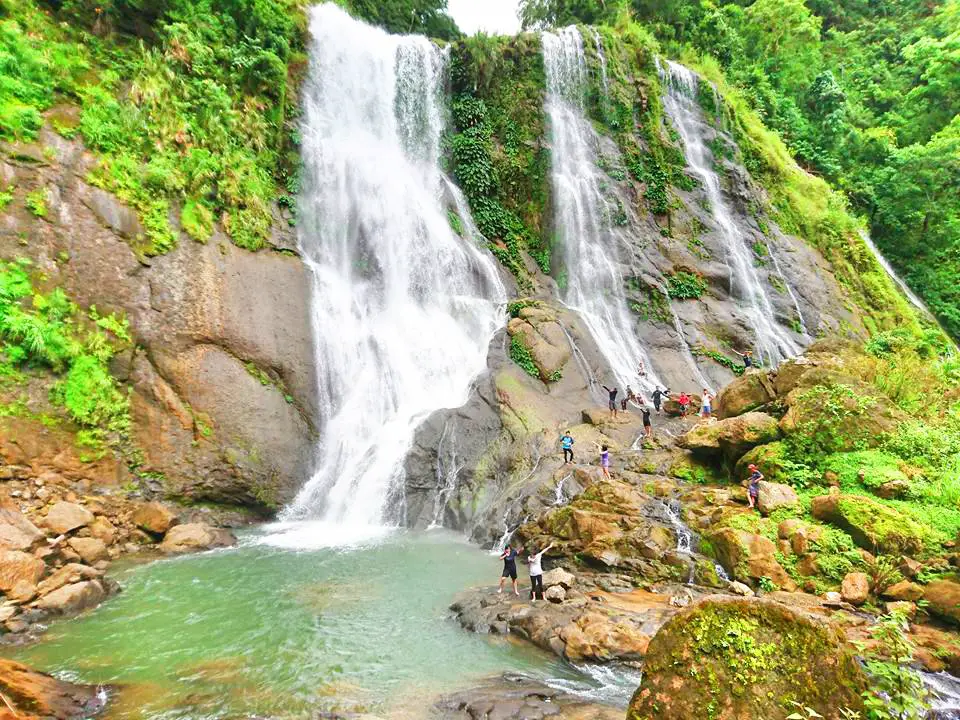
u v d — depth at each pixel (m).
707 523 12.90
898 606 9.60
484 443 19.39
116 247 17.64
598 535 13.39
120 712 7.66
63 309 16.12
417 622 10.79
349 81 28.44
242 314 19.84
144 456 16.55
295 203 23.80
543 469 17.42
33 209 16.28
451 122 31.39
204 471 17.30
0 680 7.41
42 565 11.55
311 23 27.89
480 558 14.57
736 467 14.87
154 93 20.00
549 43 31.89
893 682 5.41
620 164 31.05
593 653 9.04
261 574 13.26
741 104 37.66
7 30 17.34
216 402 18.23
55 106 17.70
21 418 14.57
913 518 10.98
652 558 12.36
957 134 39.88
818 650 5.46
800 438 14.00
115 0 20.44
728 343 27.75
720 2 48.44
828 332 30.22
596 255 28.72
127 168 18.55
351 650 9.64
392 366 22.77
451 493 18.16
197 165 20.41
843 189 39.78
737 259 30.47
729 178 32.88
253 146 23.23
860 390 14.51
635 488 14.95
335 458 20.02
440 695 8.22
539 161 30.28
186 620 10.76
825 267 33.44
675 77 34.59
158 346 17.78
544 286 29.02
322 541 15.96
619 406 22.30
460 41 31.84
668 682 5.58
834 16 56.69
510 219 30.17
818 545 11.14
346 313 23.11
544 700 7.98
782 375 16.38
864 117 47.28
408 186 28.25
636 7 40.31
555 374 22.56
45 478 14.49
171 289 18.48
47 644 9.63
